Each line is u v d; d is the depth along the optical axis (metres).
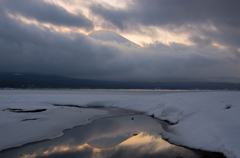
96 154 8.12
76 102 27.59
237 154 6.70
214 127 9.61
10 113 16.31
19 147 8.64
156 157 7.85
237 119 10.37
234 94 16.97
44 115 16.50
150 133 12.05
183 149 8.84
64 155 7.88
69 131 12.01
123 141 10.21
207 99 16.59
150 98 25.47
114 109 23.38
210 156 7.68
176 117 15.16
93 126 13.81
